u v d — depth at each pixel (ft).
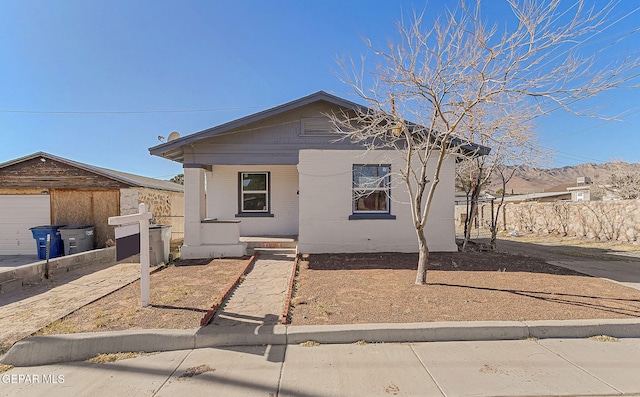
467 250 33.88
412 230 31.09
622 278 22.49
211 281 21.54
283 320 14.51
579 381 10.66
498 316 14.88
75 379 11.01
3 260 36.22
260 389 10.34
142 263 16.60
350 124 28.32
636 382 10.62
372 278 21.90
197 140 29.40
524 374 11.09
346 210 30.73
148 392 10.21
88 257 27.61
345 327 13.70
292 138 30.55
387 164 31.19
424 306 16.28
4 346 13.00
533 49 16.62
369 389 10.30
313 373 11.20
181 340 13.10
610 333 13.98
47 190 39.52
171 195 52.80
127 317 15.01
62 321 14.78
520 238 51.90
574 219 50.78
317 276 22.56
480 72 17.66
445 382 10.64
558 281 21.22
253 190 38.60
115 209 39.73
